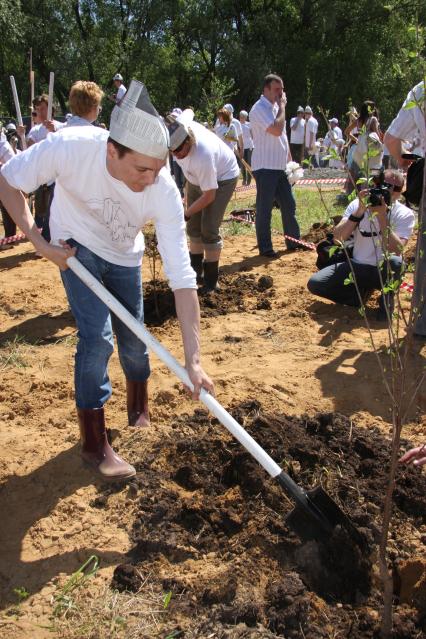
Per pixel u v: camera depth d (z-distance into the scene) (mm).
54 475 3494
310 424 3836
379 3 33812
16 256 8312
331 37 35562
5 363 4934
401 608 2707
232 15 36094
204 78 35656
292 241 8180
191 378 2889
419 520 3160
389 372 4629
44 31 31078
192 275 3023
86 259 3211
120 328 3535
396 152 5051
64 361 4965
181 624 2588
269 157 7660
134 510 3207
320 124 32875
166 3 33344
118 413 4121
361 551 2826
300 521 2844
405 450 3660
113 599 2699
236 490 3277
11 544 3041
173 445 3621
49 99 8477
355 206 5578
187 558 2951
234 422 2865
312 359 4898
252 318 5844
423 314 5023
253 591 2729
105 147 2953
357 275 5617
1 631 2555
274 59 35188
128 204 3041
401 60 2604
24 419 4117
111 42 33938
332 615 2654
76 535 3080
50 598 2730
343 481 3352
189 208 6004
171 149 5641
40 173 3027
